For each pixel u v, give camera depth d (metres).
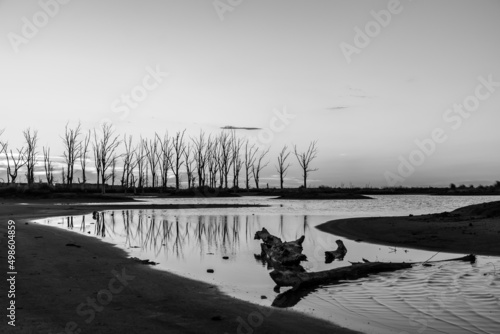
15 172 68.62
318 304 7.94
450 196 88.62
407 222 20.97
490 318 6.98
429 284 9.22
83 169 77.06
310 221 26.47
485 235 15.04
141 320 6.72
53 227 20.17
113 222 25.02
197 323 6.65
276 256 12.02
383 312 7.38
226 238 18.05
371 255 13.27
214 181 90.25
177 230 21.09
